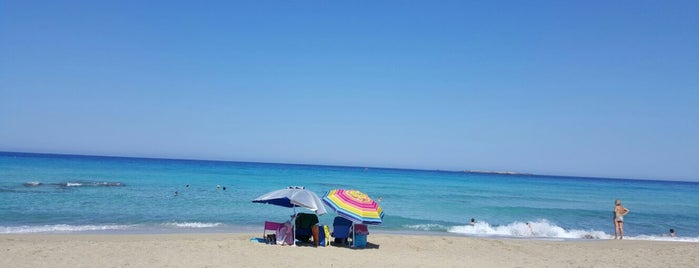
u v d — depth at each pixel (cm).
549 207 3703
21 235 1578
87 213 2242
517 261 1316
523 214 3136
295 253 1268
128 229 1881
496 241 1725
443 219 2672
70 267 990
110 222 2039
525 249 1570
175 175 5844
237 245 1351
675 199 5522
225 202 2948
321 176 8325
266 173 8119
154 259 1108
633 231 2516
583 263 1302
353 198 1379
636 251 1566
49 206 2389
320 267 1104
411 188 5662
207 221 2195
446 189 5759
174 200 2959
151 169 7175
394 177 9500
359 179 7869
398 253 1377
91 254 1131
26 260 1036
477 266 1205
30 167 5991
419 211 3061
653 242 1934
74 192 3069
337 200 1367
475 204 3719
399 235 1839
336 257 1240
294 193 1359
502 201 4159
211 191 3734
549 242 1814
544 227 2302
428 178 9656
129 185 3869
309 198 1348
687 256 1452
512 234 2203
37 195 2797
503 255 1435
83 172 5403
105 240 1481
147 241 1387
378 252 1374
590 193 6219
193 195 3322
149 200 2889
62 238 1516
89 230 1814
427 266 1174
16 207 2306
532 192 5894
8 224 1878
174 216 2306
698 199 5675
